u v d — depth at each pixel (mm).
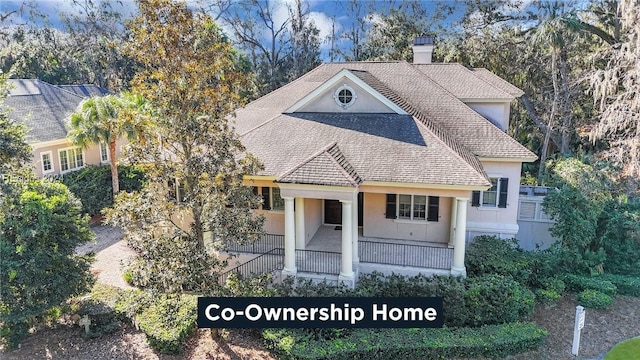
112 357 12188
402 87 21469
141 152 11695
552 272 16953
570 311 14898
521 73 35844
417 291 13602
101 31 49500
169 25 11148
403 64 23328
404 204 17922
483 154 17562
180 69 11359
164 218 12125
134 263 12273
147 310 13320
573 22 27969
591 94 30234
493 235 18375
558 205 17047
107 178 25938
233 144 12070
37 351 12523
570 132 31000
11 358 12188
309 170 14258
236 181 11867
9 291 11852
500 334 12414
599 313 14852
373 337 12047
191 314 13234
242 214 12047
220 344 12641
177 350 12141
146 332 12430
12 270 11742
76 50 50125
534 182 30641
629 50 22438
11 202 12391
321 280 14852
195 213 12250
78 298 14617
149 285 12070
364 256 16391
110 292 15023
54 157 26203
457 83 22062
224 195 11836
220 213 11734
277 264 16094
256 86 45188
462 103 20141
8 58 43344
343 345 11633
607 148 27719
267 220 17406
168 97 11430
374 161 15500
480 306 13250
